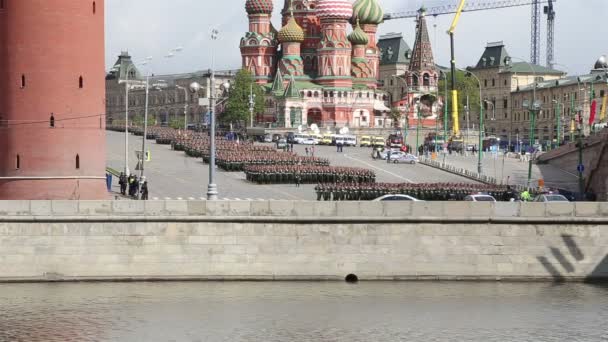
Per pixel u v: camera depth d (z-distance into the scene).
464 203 101.25
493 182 170.12
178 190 152.62
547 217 101.38
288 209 100.69
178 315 87.62
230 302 92.06
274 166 165.75
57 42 119.81
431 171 191.50
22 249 99.50
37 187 119.75
